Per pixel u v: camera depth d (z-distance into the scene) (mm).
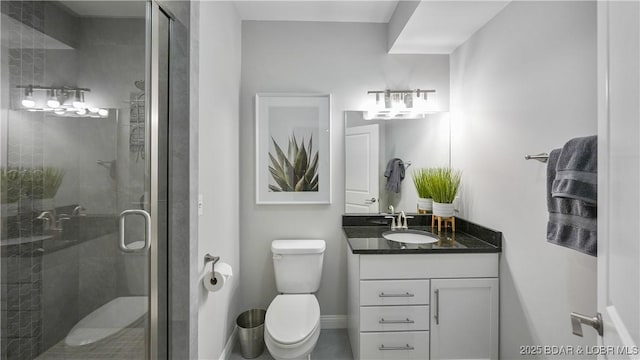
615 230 645
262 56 2438
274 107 2428
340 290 2475
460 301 1820
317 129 2441
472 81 2115
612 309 655
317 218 2465
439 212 2262
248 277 2436
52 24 1097
